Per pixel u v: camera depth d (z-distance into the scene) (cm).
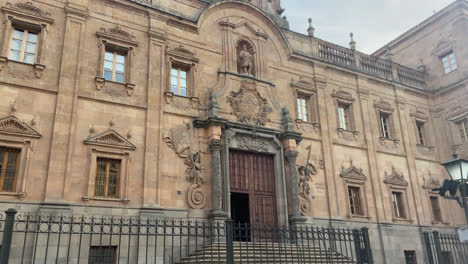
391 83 3216
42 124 1812
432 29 3550
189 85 2316
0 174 1697
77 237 1739
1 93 1759
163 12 2297
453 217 3144
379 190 2822
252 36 2653
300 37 2906
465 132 3216
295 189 2400
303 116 2745
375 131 2995
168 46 2295
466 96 3212
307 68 2838
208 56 2425
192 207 2081
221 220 2066
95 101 1981
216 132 2216
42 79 1867
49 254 1653
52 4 1992
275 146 2472
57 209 1716
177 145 2134
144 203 1942
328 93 2866
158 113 2123
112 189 1928
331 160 2681
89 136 1909
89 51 2036
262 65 2620
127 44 2153
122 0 2184
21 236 1630
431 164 3238
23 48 1900
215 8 2539
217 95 2347
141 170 2003
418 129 3375
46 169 1764
